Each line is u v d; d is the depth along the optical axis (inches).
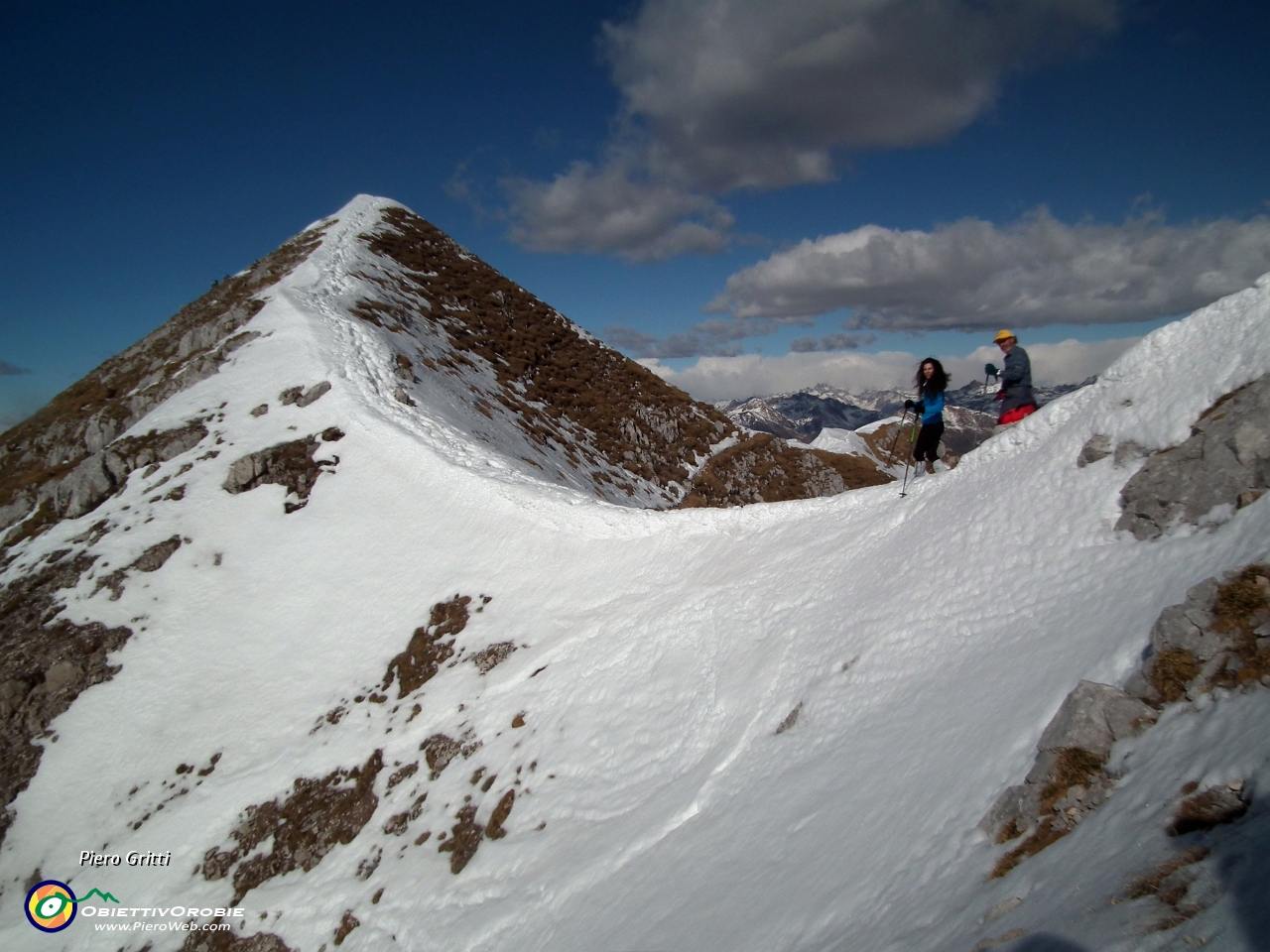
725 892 398.3
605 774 641.6
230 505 1285.7
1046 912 233.8
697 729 602.5
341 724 910.4
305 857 778.8
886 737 426.0
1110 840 250.1
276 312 1766.7
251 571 1175.6
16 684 1051.3
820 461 2517.2
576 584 909.2
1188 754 259.3
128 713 1020.5
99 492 1417.3
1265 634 280.1
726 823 471.8
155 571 1202.0
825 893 341.4
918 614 494.9
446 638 949.8
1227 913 179.3
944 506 572.7
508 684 828.0
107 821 907.4
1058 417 524.4
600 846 557.0
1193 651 299.1
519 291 2689.5
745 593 692.1
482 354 2096.5
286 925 715.4
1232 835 208.1
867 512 674.8
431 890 649.6
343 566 1133.1
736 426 2554.1
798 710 524.7
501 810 685.9
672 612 746.8
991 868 287.3
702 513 885.2
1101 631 356.8
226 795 878.4
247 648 1071.0
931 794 350.3
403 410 1408.7
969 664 424.5
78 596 1180.5
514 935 529.0
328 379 1467.8
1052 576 430.0
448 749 797.9
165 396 1664.6
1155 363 469.4
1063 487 470.3
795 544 716.0
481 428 1558.8
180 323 2172.7
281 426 1409.9
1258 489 354.6
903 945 270.4
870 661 501.7
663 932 398.0
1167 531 386.0
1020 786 308.8
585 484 1736.0
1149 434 438.3
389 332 1788.9
